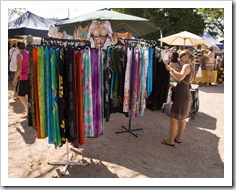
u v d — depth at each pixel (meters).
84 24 5.91
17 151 3.94
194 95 5.91
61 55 2.92
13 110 6.11
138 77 4.13
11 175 3.23
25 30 9.66
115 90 4.10
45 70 3.02
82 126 3.16
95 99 3.32
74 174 3.32
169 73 4.53
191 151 4.18
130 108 4.24
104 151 4.04
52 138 3.13
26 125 5.07
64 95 3.03
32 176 3.24
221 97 8.73
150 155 3.97
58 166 3.51
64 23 5.80
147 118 5.96
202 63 11.21
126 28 7.90
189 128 5.36
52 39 3.11
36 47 3.04
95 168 3.49
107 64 3.57
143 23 7.11
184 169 3.56
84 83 3.16
